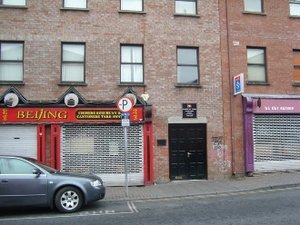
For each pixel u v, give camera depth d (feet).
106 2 57.06
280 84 61.05
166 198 44.42
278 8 62.44
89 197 37.22
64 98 54.19
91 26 56.34
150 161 55.42
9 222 32.99
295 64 62.44
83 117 54.44
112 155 55.16
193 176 57.31
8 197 35.63
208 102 58.13
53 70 54.85
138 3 58.39
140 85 56.39
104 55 56.18
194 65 58.90
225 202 39.70
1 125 53.11
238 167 58.34
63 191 36.70
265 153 59.52
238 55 59.88
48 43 55.21
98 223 31.55
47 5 55.62
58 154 53.72
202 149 57.82
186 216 33.19
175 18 58.59
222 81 58.90
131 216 34.12
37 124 53.67
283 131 60.54
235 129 58.70
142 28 57.52
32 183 36.14
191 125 57.77
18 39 54.54
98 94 55.47
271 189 48.08
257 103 58.95
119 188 52.70
